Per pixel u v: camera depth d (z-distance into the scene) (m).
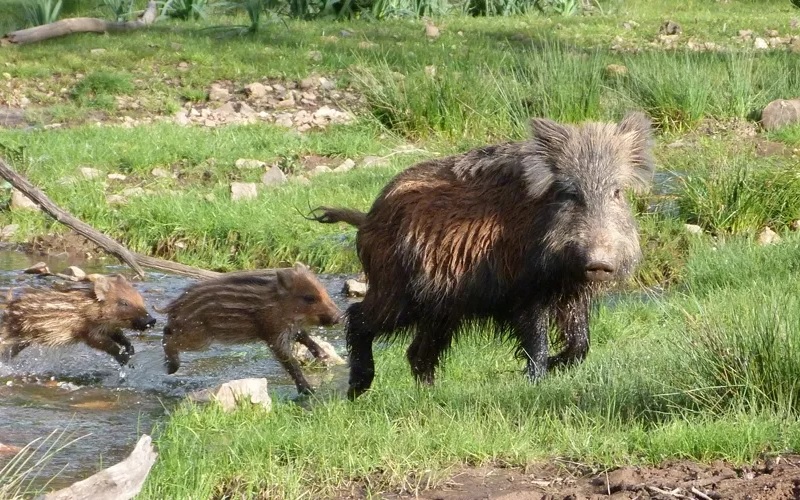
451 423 14.20
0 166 20.89
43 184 30.47
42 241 28.05
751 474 12.25
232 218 27.78
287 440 14.29
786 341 14.36
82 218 28.78
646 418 14.21
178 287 25.23
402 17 59.09
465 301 16.95
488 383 16.98
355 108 39.41
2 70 42.66
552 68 36.97
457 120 36.31
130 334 22.45
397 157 33.97
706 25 56.00
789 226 26.91
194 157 33.56
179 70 43.59
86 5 60.34
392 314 17.44
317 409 16.03
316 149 35.09
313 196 29.42
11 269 25.92
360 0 59.16
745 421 13.19
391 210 17.30
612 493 12.00
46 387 19.08
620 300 22.17
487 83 37.53
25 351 21.23
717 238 26.06
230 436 15.09
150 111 39.75
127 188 31.06
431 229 16.84
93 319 20.38
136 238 27.83
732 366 14.46
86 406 17.83
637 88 37.59
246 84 42.34
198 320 19.81
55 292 20.66
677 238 25.73
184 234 27.64
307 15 58.59
